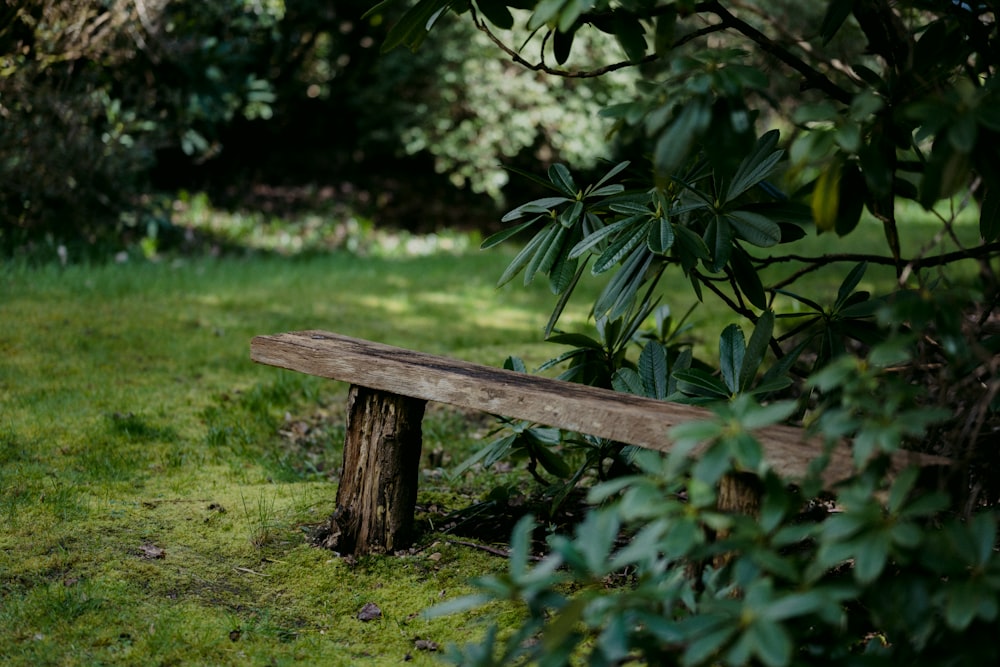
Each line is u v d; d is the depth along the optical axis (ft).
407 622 9.11
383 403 10.00
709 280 10.15
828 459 6.56
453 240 38.70
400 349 10.57
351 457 10.27
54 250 26.68
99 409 14.94
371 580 9.81
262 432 14.71
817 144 6.54
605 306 9.49
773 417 6.19
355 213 39.99
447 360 10.17
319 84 44.11
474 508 11.27
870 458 6.70
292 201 40.45
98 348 18.35
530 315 24.27
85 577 9.58
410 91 40.45
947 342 6.54
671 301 25.07
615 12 7.89
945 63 8.58
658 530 5.98
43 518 10.82
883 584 6.40
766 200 10.81
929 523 8.27
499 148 40.19
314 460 13.99
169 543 10.43
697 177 9.92
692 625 5.85
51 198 27.96
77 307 21.57
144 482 12.27
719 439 6.34
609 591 9.50
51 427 13.91
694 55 7.04
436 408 16.49
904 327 9.93
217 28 31.71
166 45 26.48
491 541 10.94
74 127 26.13
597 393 8.87
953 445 8.15
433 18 9.12
